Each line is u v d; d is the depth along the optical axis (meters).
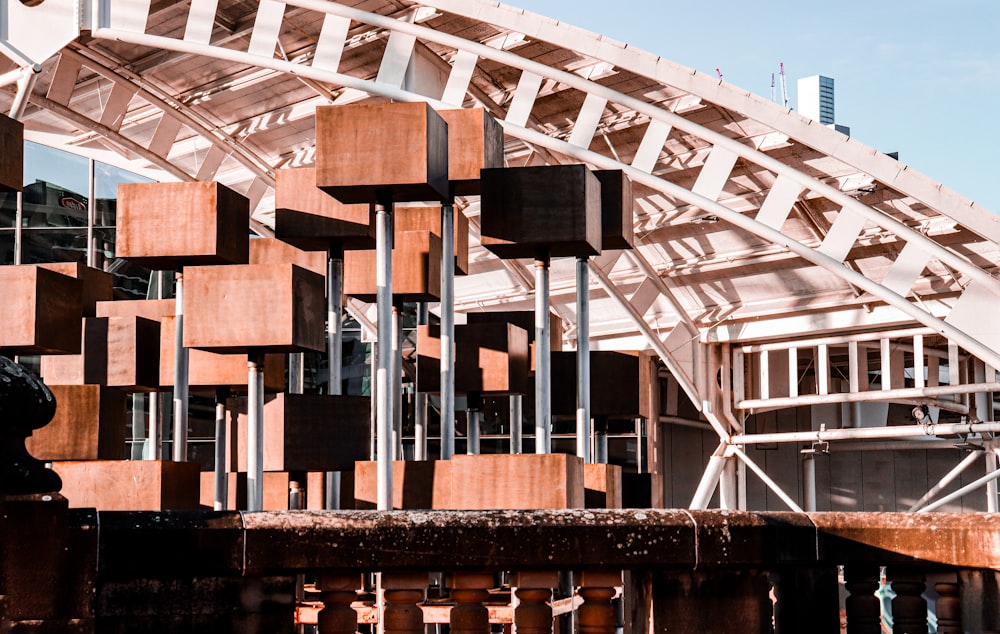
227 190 10.75
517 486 8.09
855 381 32.44
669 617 4.60
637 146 28.73
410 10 24.59
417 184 7.64
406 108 7.66
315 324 10.52
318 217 11.23
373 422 12.06
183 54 27.23
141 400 35.41
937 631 5.01
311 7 23.47
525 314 14.55
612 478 10.43
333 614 4.43
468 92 27.20
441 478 8.58
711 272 32.75
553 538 4.43
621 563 4.48
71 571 4.00
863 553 4.86
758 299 33.28
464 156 8.85
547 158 29.20
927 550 4.84
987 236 24.50
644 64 23.97
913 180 24.44
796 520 4.80
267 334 10.01
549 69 24.48
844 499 45.53
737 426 35.44
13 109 23.25
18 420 4.02
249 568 4.20
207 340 10.10
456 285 37.94
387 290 7.55
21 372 4.04
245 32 26.05
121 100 29.59
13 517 3.98
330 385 11.91
